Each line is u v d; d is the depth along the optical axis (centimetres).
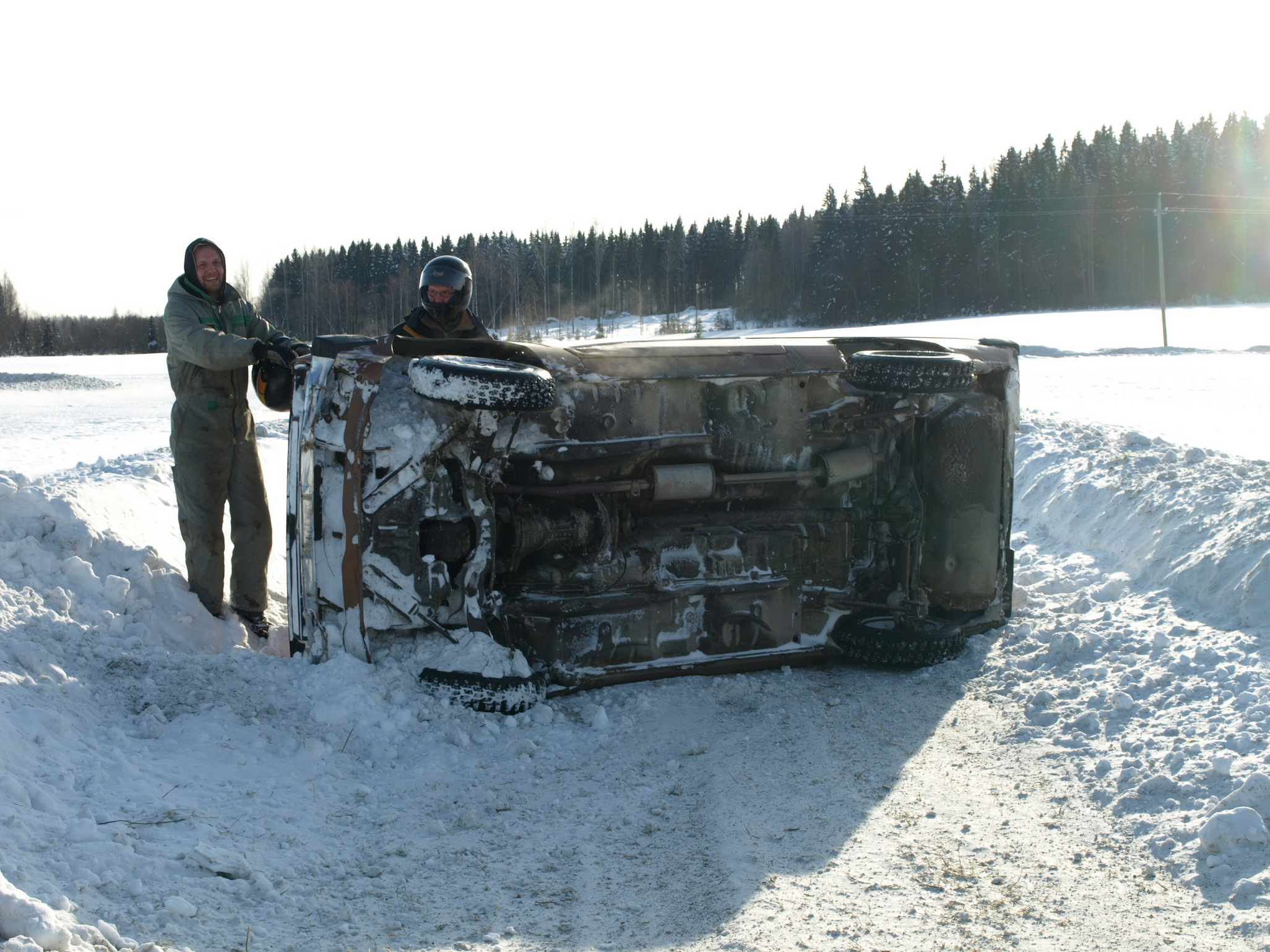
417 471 509
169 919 304
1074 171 10719
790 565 600
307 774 429
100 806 364
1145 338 5278
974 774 445
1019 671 564
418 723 483
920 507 609
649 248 11700
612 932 319
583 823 403
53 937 266
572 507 561
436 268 609
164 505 776
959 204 10275
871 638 585
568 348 554
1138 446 1021
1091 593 691
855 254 10362
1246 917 314
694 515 588
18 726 394
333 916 324
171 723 448
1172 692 488
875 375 580
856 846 379
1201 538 664
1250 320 6388
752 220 12425
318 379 511
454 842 385
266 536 620
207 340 552
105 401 2989
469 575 524
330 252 10638
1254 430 1427
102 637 507
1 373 4000
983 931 317
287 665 508
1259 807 366
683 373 561
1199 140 11531
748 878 352
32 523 571
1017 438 1173
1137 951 303
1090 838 380
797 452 598
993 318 8219
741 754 471
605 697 543
